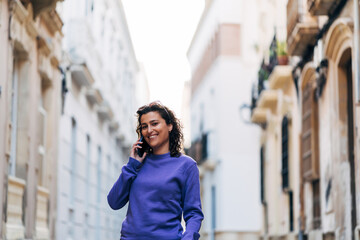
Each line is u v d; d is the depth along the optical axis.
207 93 27.61
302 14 11.12
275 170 17.20
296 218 13.58
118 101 24.28
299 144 12.98
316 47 10.95
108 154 22.05
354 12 8.49
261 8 24.33
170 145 3.86
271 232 17.28
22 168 10.29
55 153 12.69
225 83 24.53
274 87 15.73
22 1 9.76
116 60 23.36
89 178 17.80
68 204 14.59
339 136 9.91
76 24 15.18
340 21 8.88
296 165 13.72
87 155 17.77
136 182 3.76
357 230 8.25
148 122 3.77
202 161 26.77
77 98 15.71
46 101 12.36
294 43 11.54
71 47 15.06
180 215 3.79
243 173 24.09
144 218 3.68
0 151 8.62
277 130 16.53
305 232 12.55
